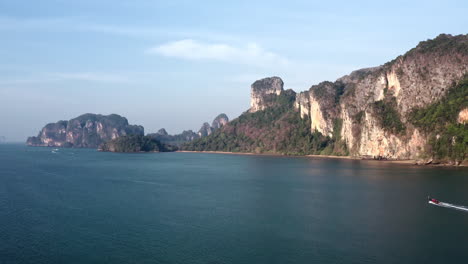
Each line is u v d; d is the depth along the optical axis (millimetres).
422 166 175375
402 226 69562
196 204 91250
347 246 59812
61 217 78188
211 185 124062
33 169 179875
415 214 77750
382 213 79188
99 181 134375
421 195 96688
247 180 136875
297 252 57781
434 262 53250
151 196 102500
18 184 124688
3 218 77312
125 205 90062
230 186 121375
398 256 55469
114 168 190375
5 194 104750
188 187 119688
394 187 110875
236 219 76500
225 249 59406
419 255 55656
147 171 174500
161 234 66875
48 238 64875
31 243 62438
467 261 53375
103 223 73750
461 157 170875
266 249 59219
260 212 82312
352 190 108375
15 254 57812
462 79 197750
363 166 185500
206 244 61719
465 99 181625
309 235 65438
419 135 197250
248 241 62875
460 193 97938
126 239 64312
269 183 127688
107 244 61969
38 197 100125
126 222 74438
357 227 69438
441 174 139000
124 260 55531
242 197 100375
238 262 54406
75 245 61500
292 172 164000
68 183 128500
